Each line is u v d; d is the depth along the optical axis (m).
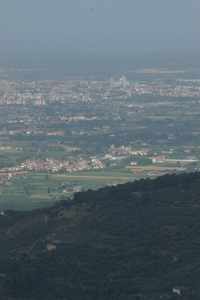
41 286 137.50
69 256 152.00
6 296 134.62
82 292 134.62
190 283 136.75
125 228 164.62
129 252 151.25
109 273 142.75
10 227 183.75
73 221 175.00
